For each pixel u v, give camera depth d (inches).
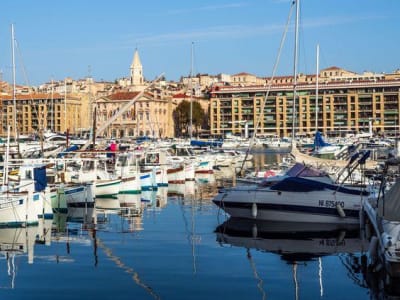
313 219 1446.9
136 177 2201.0
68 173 2017.7
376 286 900.6
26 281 922.7
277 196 1466.5
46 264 1039.0
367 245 1211.2
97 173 2108.8
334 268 1013.2
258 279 940.0
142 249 1170.0
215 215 1653.5
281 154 5246.1
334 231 1364.4
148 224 1497.3
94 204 1833.2
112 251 1150.3
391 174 1632.6
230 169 3708.2
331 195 1435.8
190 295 848.3
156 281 925.2
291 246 1203.2
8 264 1039.6
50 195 1641.2
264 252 1144.8
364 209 1310.3
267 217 1485.0
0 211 1378.0
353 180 1672.0
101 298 832.3
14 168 2016.5
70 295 847.1
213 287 891.4
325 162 2059.5
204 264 1040.8
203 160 3405.5
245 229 1393.9
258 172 2285.9
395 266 879.7
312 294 858.1
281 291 872.9
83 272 980.6
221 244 1222.9
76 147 2559.1
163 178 2549.2
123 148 2913.4
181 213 1701.5
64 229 1416.1
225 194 1521.9
